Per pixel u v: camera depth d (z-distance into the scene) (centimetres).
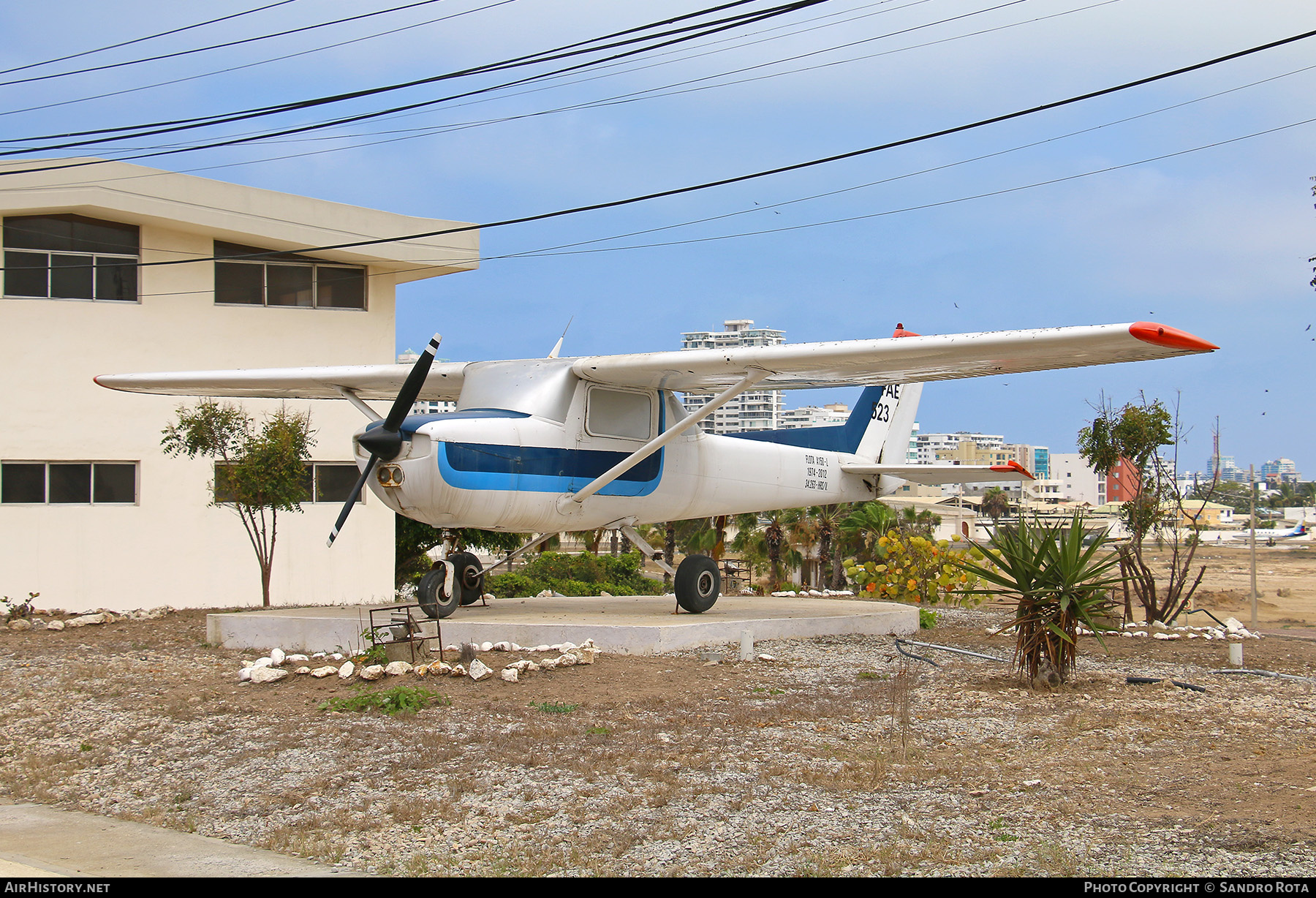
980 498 8938
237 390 1377
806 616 1175
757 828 497
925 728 713
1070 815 510
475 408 1106
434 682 841
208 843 502
